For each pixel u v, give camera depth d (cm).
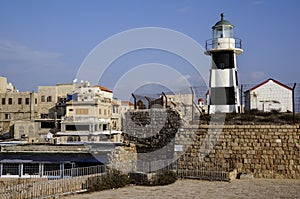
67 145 3978
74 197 2108
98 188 2297
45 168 3200
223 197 1973
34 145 4112
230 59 4059
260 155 2486
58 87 8181
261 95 4756
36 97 8181
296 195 1975
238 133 2558
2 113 8225
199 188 2228
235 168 2534
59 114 7888
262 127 2502
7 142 5103
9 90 9350
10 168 3231
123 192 2209
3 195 1944
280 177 2423
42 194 2100
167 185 2373
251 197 1955
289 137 2436
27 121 7869
